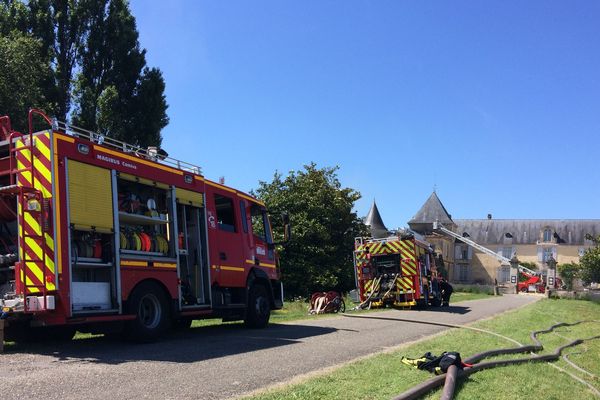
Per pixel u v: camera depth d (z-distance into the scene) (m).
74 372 7.07
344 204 36.19
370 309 23.23
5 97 21.80
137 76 31.55
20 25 29.39
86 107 28.84
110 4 31.52
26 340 9.74
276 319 16.77
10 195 8.57
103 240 9.05
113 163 9.37
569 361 10.03
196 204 11.55
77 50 30.69
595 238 74.75
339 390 6.43
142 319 9.77
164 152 11.13
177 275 10.56
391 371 7.65
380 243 23.64
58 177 8.33
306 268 33.56
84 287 8.55
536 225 104.44
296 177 37.00
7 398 5.66
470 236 105.38
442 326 15.32
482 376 7.69
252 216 14.02
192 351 9.14
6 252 8.95
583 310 28.22
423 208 98.94
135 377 6.88
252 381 6.92
